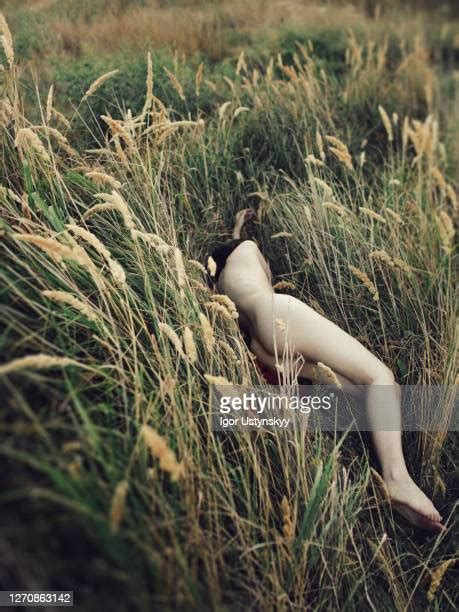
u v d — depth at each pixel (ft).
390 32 13.42
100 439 4.00
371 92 11.19
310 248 7.50
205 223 8.20
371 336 7.06
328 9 13.82
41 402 4.20
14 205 5.79
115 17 10.64
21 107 7.50
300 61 11.75
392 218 8.25
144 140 8.25
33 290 5.04
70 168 7.16
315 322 5.89
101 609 3.46
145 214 6.74
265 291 6.31
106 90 8.68
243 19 12.41
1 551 3.34
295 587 4.61
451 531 5.55
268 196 8.68
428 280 7.57
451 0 15.38
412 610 5.11
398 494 5.41
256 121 9.63
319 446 5.48
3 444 3.71
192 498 4.27
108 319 4.88
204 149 8.46
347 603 4.76
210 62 11.19
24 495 3.56
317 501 4.89
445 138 10.85
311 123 9.76
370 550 5.39
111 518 3.27
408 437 6.28
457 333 6.38
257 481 5.12
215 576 4.10
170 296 5.94
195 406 5.29
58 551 3.48
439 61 13.24
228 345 5.52
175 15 11.53
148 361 4.93
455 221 8.80
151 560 3.68
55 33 9.86
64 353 4.49
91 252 5.76
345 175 8.64
